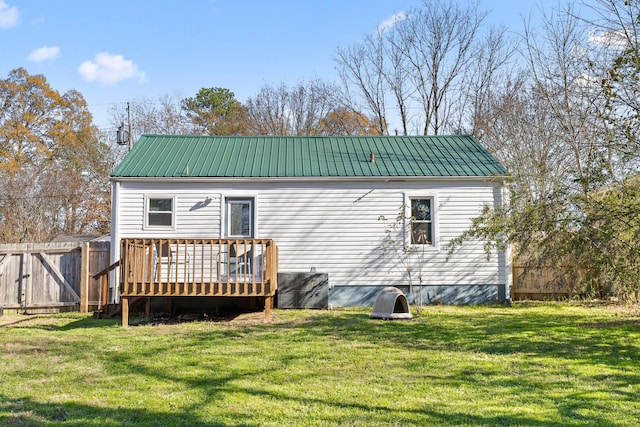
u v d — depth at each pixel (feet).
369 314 35.78
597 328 27.76
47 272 41.68
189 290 32.04
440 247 42.50
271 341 24.94
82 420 13.30
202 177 41.63
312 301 40.01
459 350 22.38
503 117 73.82
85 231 98.48
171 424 12.96
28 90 99.30
